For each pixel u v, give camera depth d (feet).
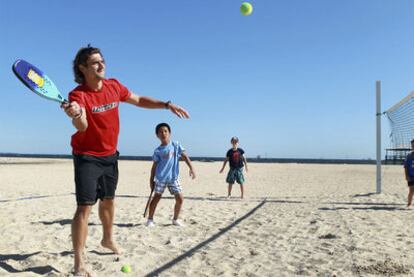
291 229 19.54
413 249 15.39
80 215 11.69
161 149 20.21
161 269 12.71
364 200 33.88
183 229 19.56
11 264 13.25
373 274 12.22
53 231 18.62
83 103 11.27
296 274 12.32
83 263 11.72
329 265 13.20
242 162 36.83
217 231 19.19
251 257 14.24
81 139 11.70
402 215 24.39
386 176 77.20
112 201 13.30
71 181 55.88
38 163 136.26
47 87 10.20
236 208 27.76
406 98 36.32
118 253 14.35
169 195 37.47
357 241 16.70
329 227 19.99
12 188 44.11
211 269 12.80
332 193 42.86
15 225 20.17
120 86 12.64
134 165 128.98
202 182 58.80
